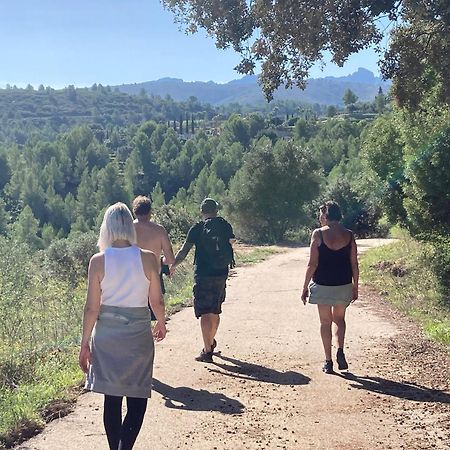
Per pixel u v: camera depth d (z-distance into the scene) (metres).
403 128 14.71
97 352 4.67
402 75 8.09
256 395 6.77
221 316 11.29
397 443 5.42
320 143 104.56
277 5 7.32
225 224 8.33
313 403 6.49
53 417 6.13
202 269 8.20
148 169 133.88
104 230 4.86
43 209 116.19
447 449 5.27
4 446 5.41
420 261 13.77
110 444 4.80
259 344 9.08
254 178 44.88
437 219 13.41
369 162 22.28
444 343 8.91
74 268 22.61
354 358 8.23
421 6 6.88
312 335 9.57
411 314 11.01
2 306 9.38
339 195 45.59
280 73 8.03
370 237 42.78
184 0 7.98
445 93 7.89
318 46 7.38
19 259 10.92
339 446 5.36
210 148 138.50
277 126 169.50
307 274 7.57
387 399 6.57
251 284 15.82
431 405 6.36
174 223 33.84
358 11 7.25
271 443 5.44
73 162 148.12
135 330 4.71
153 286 4.88
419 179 13.53
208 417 6.09
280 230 45.59
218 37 8.01
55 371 7.74
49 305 11.26
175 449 5.32
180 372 7.66
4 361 7.90
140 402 4.81
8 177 135.00
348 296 7.49
